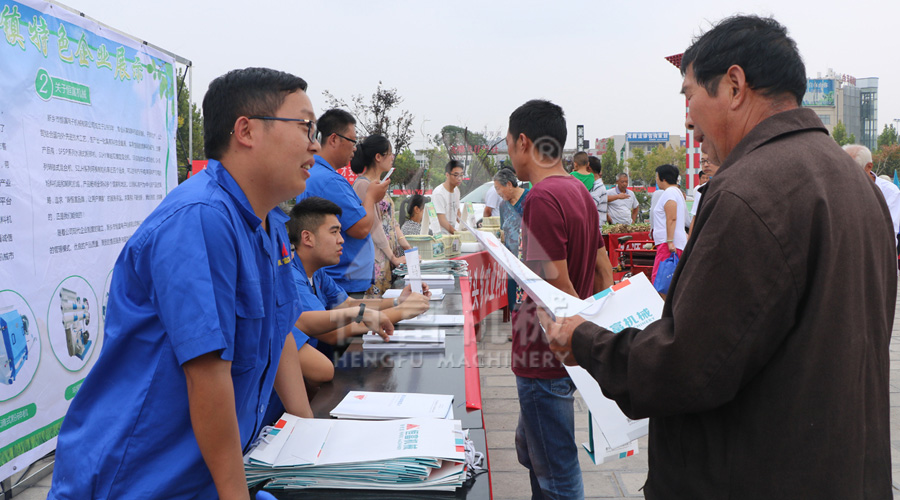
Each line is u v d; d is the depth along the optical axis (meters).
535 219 1.97
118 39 3.63
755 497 1.10
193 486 1.16
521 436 2.28
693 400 1.08
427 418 1.57
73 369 3.25
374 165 3.80
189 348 1.05
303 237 2.52
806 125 1.17
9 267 2.76
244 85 1.18
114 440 1.13
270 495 1.18
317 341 2.39
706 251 1.08
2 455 2.75
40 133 2.94
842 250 1.07
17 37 2.77
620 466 3.25
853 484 1.07
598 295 1.53
